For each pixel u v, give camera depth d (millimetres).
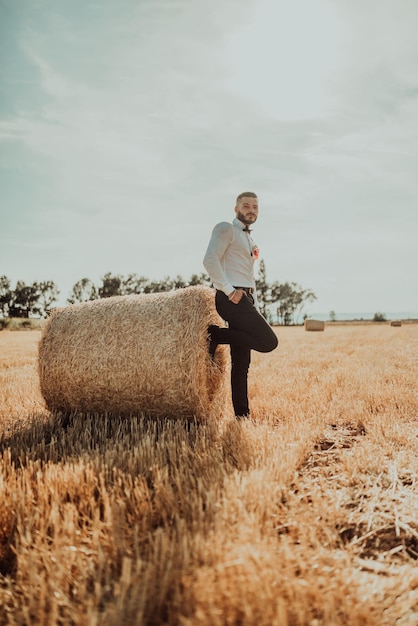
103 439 3588
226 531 1887
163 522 2209
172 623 1476
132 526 2156
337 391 5531
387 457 3266
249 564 1592
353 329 36406
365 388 5762
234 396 4383
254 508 2199
